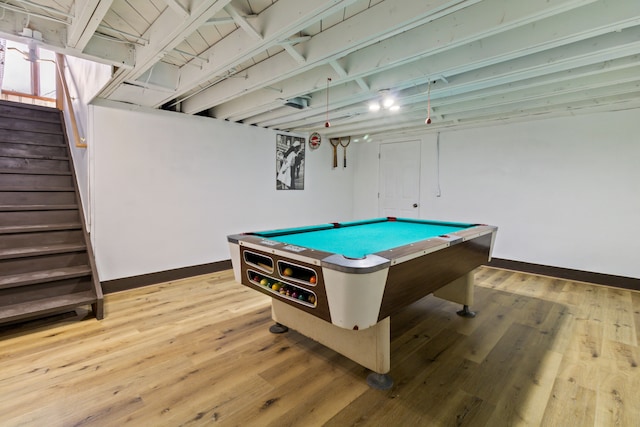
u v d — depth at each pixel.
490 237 2.99
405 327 2.69
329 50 2.08
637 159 3.60
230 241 2.41
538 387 1.89
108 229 3.38
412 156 5.50
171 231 3.86
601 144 3.80
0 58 5.18
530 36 1.99
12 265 2.67
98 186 3.29
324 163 5.79
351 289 1.58
